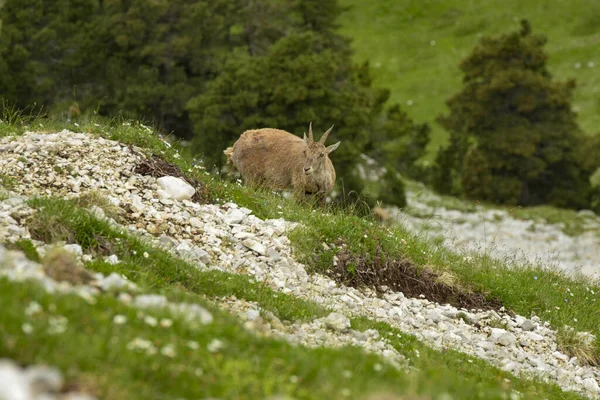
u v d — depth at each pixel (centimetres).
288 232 5088
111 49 17200
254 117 13775
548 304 5644
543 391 4103
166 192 5050
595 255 14588
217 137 14062
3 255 2911
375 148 16088
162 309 2688
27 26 16762
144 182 5078
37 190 4588
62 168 4884
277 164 6600
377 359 2964
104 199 4562
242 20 18450
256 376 2372
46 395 1945
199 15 17362
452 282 5381
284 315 3950
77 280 2892
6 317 2180
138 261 3925
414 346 4075
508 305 5494
